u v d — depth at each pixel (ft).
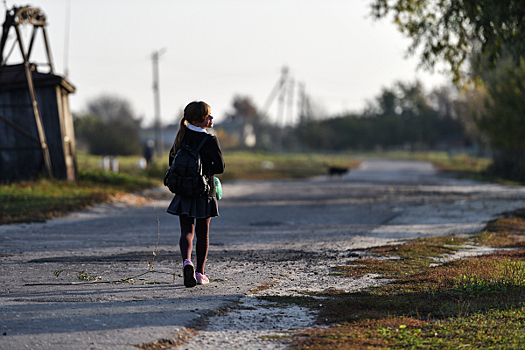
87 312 41.52
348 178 344.69
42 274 57.41
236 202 177.58
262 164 487.61
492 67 138.92
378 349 35.01
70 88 180.45
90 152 590.96
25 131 167.53
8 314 40.40
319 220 124.06
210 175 50.78
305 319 42.80
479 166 442.50
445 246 80.48
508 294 49.34
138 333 36.91
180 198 49.55
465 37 141.38
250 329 39.88
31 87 163.12
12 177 171.22
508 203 154.40
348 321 42.01
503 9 123.03
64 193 150.30
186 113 50.78
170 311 42.68
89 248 78.02
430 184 272.51
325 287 54.19
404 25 150.61
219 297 48.06
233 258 71.31
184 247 50.06
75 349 33.47
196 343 36.47
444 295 49.29
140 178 220.64
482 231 99.66
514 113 242.78
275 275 59.88
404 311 44.73
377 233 99.40
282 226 112.37
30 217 108.78
